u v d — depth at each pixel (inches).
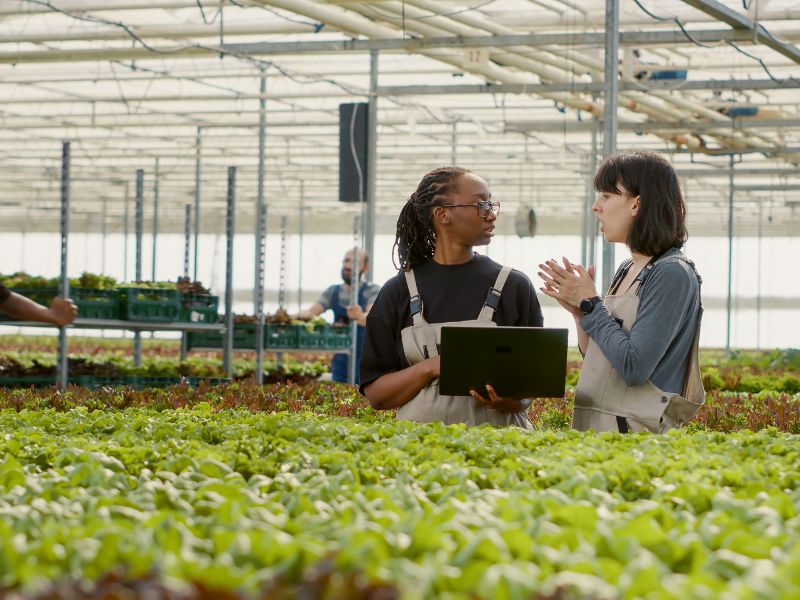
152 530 102.5
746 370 965.2
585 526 112.3
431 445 186.4
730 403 469.1
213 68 854.5
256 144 1306.6
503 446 183.9
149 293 578.6
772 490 137.5
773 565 94.3
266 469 163.3
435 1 651.5
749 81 773.3
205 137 1253.7
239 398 400.5
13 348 1342.3
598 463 166.4
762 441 200.5
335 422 241.8
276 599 79.8
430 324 232.8
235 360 844.6
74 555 92.9
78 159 1549.0
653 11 665.6
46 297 545.0
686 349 224.1
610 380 223.0
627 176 221.0
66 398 388.8
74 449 166.9
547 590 81.6
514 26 697.6
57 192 1915.6
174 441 183.0
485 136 1213.1
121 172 1636.3
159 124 1123.9
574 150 1274.6
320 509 123.8
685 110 989.8
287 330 708.7
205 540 104.9
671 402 220.4
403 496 129.6
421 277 236.5
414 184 1724.9
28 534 107.6
